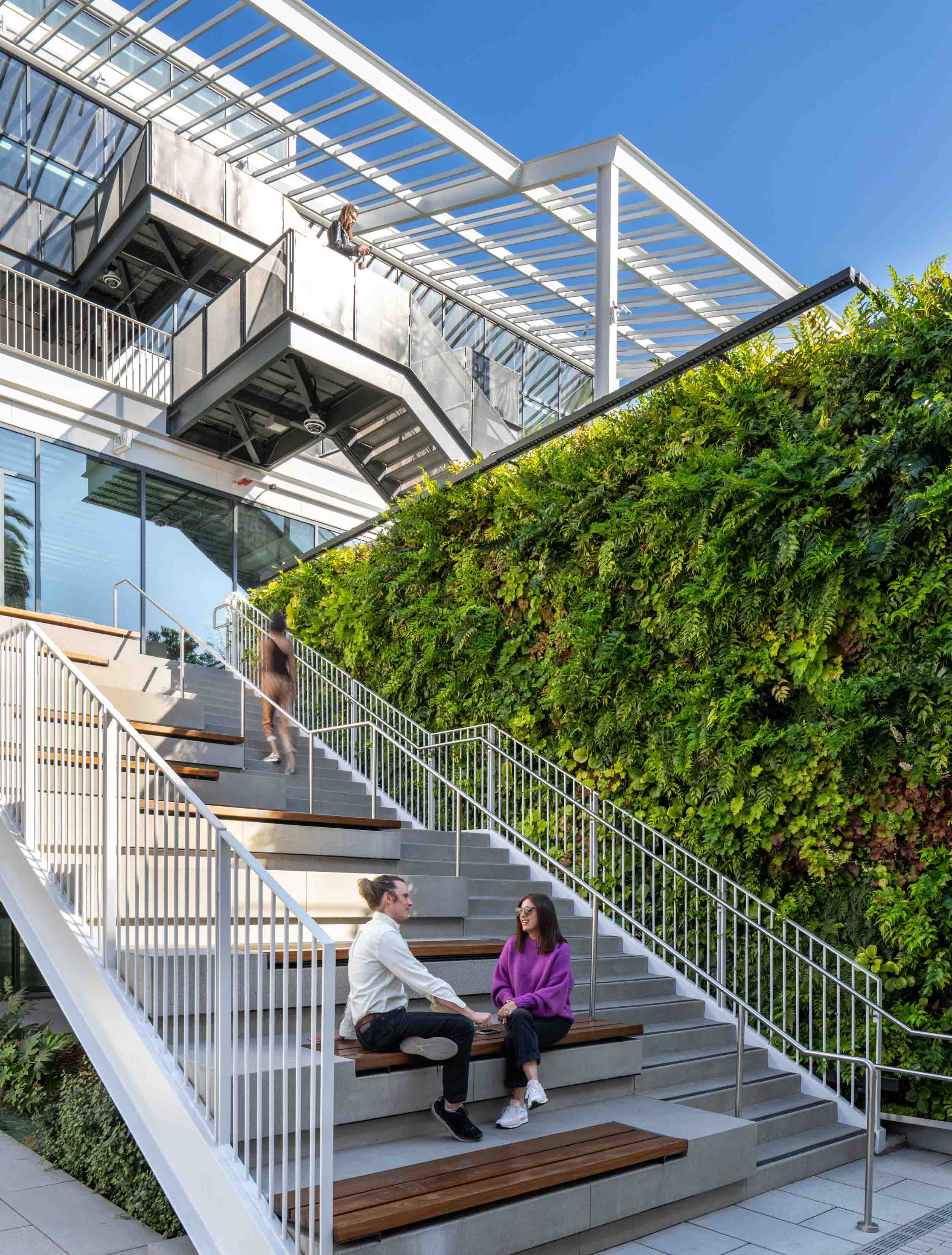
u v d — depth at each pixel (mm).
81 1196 5262
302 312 13438
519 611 10016
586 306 22266
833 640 7215
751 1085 6195
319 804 9406
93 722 5328
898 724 6672
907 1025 6473
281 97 15922
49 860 5719
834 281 7348
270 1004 3963
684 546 8148
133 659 9383
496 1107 4965
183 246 18344
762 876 7488
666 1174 4605
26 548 14102
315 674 12508
